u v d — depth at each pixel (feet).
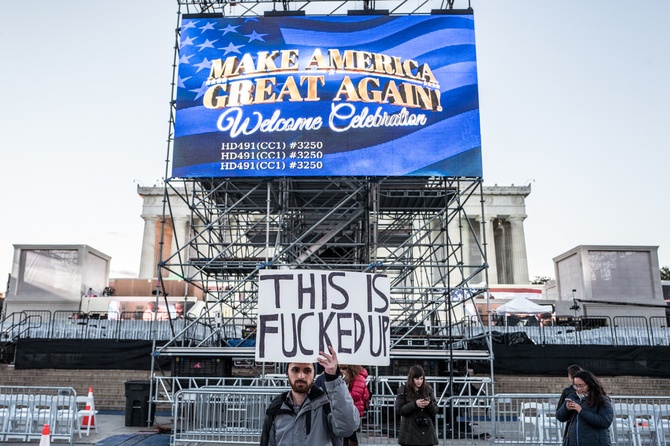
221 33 63.57
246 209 69.67
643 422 42.22
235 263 64.44
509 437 43.19
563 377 75.31
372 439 44.60
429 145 60.49
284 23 63.57
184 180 64.44
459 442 40.24
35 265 148.15
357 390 27.12
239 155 60.59
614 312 139.13
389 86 61.72
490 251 256.73
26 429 45.14
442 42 62.80
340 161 60.18
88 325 92.63
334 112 61.21
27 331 92.32
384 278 18.83
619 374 75.72
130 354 74.79
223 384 56.08
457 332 89.76
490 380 55.31
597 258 144.77
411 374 29.27
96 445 44.57
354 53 62.54
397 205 74.23
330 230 72.02
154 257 253.24
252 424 39.65
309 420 15.39
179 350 56.90
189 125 61.57
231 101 61.82
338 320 18.22
